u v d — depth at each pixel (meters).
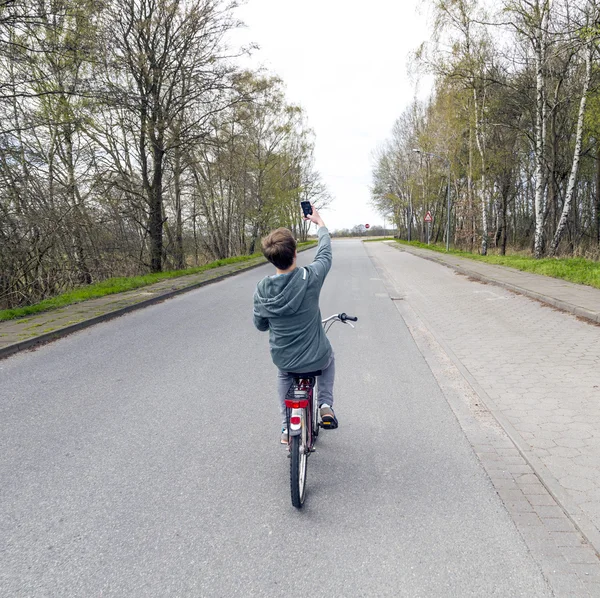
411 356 6.86
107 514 3.12
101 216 17.12
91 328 9.27
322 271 3.28
